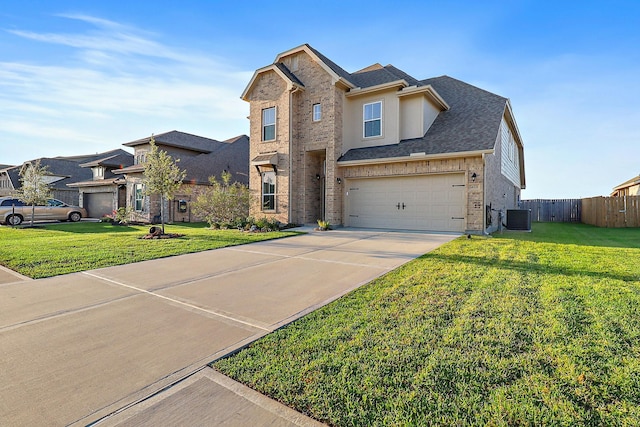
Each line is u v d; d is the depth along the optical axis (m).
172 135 24.34
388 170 13.38
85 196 26.64
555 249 8.20
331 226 13.88
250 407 2.30
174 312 4.23
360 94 14.85
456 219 12.20
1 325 3.81
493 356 2.88
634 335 3.23
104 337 3.48
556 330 3.36
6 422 2.15
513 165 19.80
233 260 7.63
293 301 4.63
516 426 2.04
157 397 2.43
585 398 2.29
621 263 6.44
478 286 4.95
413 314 3.90
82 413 2.25
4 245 9.77
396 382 2.53
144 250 8.87
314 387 2.49
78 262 7.31
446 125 14.08
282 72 14.87
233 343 3.30
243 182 24.61
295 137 15.22
